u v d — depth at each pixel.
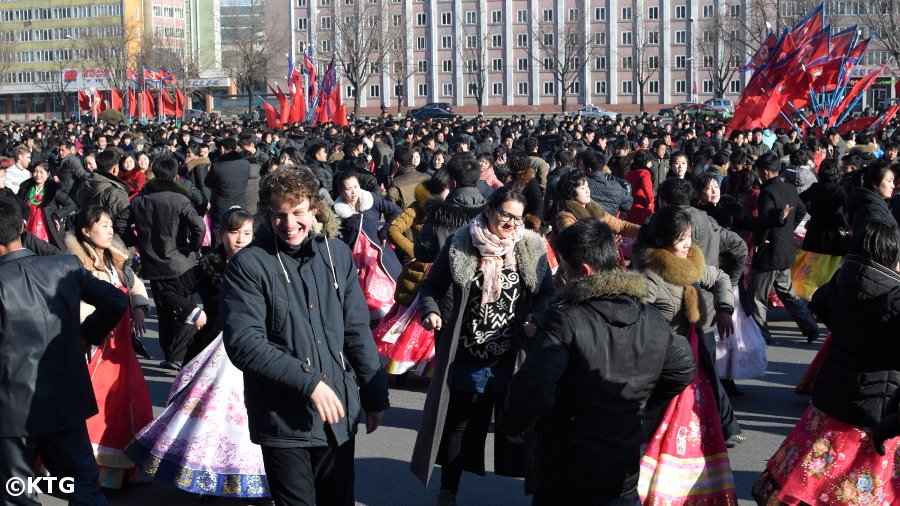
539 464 4.26
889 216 7.38
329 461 4.37
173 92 79.31
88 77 96.19
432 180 8.40
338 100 35.53
